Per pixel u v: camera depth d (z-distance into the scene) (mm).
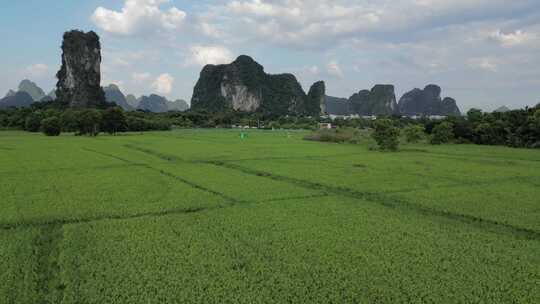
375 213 22219
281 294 12141
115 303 11562
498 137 77938
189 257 15047
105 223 19797
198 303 11609
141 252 15578
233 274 13516
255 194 27203
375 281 13078
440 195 27391
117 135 102062
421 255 15602
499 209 23453
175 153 54250
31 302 11594
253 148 63219
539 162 47375
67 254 15367
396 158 51031
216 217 21000
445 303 11664
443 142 81125
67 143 71062
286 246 16422
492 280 13227
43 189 28234
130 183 30938
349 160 48125
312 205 24000
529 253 16016
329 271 13938
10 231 18656
